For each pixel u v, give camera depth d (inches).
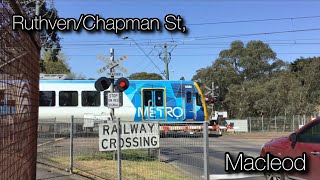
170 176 394.0
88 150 504.4
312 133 316.8
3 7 155.0
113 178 407.2
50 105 1058.1
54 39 1456.7
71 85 1067.3
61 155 527.5
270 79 2436.0
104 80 524.7
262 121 1599.4
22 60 199.5
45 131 565.3
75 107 1060.5
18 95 187.9
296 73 2354.8
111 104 531.8
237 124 1572.3
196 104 1104.2
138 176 409.1
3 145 155.9
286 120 1608.0
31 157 243.1
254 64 2618.1
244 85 2389.3
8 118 165.3
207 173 332.5
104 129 373.1
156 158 430.0
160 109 1079.6
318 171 302.5
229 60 2664.9
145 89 1080.2
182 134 377.4
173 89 1095.0
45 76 1096.2
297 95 1952.5
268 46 2662.4
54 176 414.6
